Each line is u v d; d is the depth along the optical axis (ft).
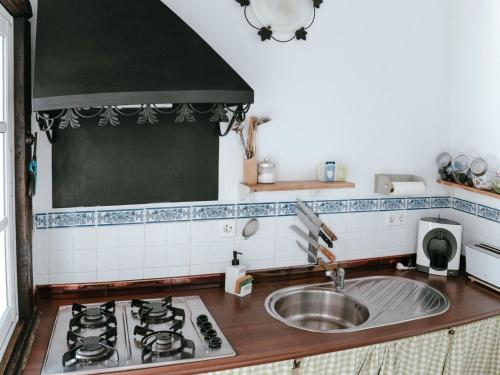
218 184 8.25
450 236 9.07
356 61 8.95
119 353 6.03
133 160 7.74
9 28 5.90
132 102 5.85
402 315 7.50
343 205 9.18
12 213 6.09
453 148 9.87
